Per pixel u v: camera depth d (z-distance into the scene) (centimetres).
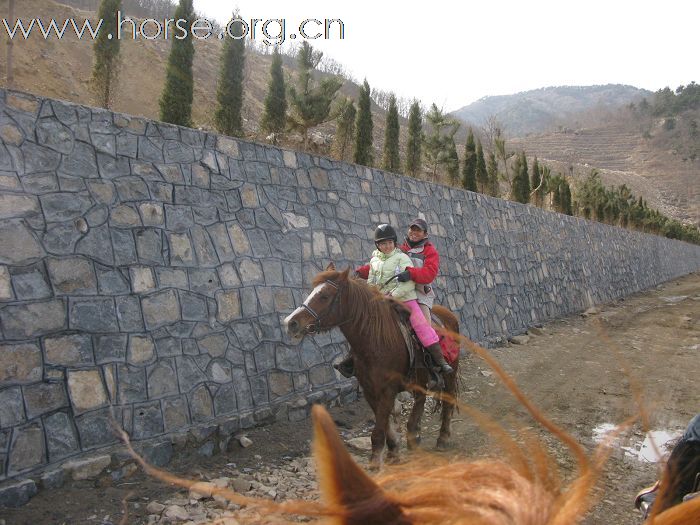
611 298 2178
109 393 480
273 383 640
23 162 470
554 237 1756
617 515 444
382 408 487
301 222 750
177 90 716
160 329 538
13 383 421
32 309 445
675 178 11319
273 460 535
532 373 909
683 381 873
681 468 229
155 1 3878
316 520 78
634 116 14538
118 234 526
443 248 1100
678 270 3756
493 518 67
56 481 417
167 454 496
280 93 932
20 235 452
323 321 477
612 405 737
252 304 644
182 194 600
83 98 2183
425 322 521
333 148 1094
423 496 73
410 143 1302
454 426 637
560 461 525
